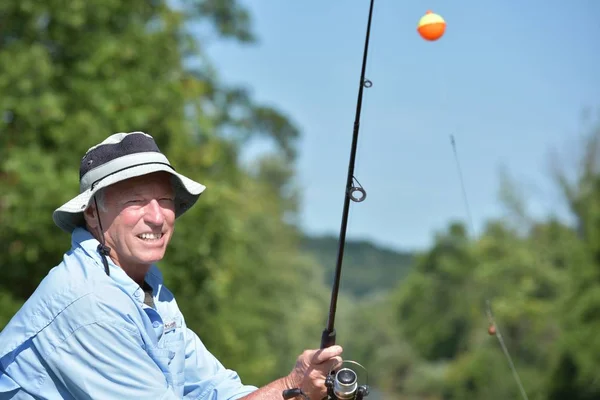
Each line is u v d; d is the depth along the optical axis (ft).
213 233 51.16
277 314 111.24
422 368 215.51
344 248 14.49
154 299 15.40
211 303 52.65
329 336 14.80
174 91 52.85
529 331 115.75
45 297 14.12
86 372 13.79
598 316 92.58
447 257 225.56
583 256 95.55
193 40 65.72
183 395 15.88
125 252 14.61
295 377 14.74
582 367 91.86
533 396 104.88
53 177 45.16
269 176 186.80
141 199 14.58
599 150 104.22
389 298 269.64
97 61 49.93
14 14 49.39
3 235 45.29
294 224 183.32
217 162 62.64
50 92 47.16
